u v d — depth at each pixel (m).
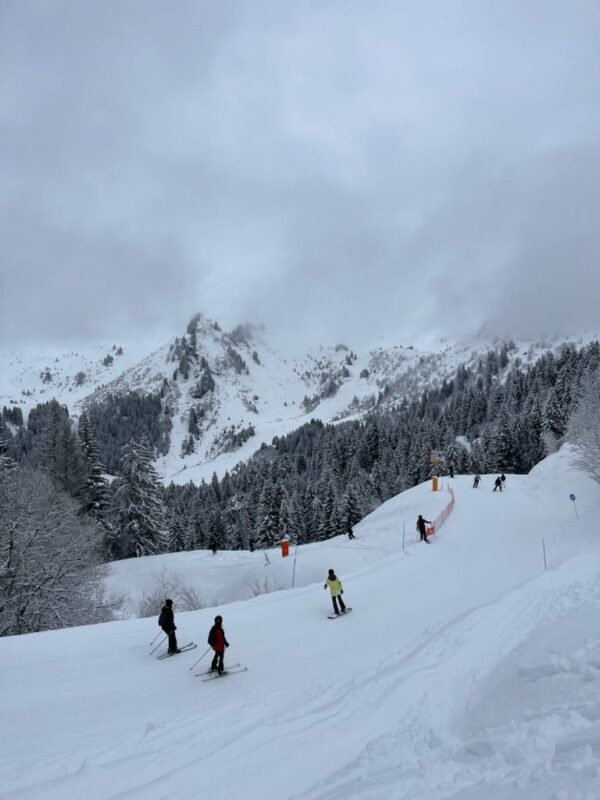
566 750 6.31
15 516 27.23
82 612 27.75
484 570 25.39
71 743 9.92
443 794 6.44
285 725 10.25
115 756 9.26
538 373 142.12
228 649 15.53
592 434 40.56
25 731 10.43
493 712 8.97
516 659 10.74
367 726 9.86
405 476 99.12
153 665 14.24
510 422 100.38
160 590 34.31
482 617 16.22
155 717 11.09
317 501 85.75
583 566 22.48
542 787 5.56
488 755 7.25
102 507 54.88
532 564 26.84
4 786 8.37
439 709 10.10
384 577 24.23
